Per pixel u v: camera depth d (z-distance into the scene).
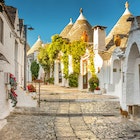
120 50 21.25
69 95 21.97
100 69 24.88
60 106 16.03
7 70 12.49
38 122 11.21
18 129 9.79
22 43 19.19
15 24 15.52
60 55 34.84
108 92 23.11
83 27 33.41
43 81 42.81
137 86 13.05
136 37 11.66
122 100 13.30
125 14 27.72
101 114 13.54
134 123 11.15
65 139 8.43
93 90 25.38
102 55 24.94
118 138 8.56
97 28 25.70
